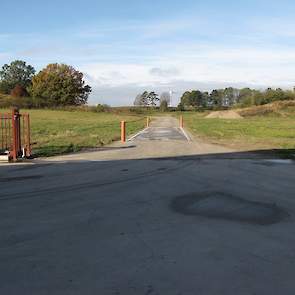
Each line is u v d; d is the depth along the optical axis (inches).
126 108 5605.3
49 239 298.5
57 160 739.4
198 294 211.3
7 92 6122.1
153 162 700.7
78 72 5196.9
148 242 291.4
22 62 6333.7
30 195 444.8
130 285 221.6
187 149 919.0
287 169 622.8
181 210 381.4
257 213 371.6
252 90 6491.1
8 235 307.7
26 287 219.5
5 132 1237.7
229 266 248.2
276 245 286.7
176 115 4995.1
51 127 1895.9
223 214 368.2
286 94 5674.2
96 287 219.1
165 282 225.5
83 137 1293.1
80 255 266.4
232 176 560.1
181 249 277.4
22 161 727.7
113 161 719.1
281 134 1512.1
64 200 421.4
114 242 291.6
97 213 370.6
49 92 5022.1
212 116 4478.3
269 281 227.6
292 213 372.2
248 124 2436.0
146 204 403.9
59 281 226.8
